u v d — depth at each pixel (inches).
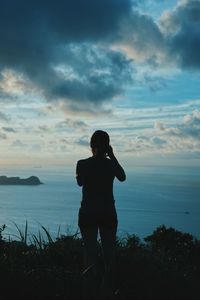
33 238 292.4
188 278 272.2
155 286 245.9
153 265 275.7
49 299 218.7
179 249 362.9
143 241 350.0
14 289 221.8
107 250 244.4
